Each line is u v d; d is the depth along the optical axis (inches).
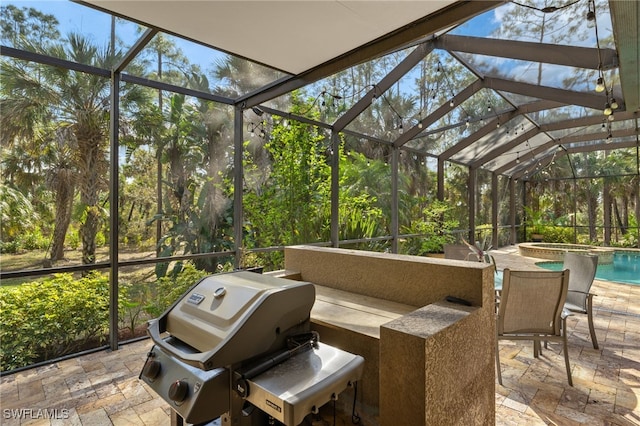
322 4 93.7
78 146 137.9
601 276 305.6
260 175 197.6
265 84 162.1
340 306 80.8
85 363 122.6
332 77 179.6
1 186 122.0
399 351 53.1
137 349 136.2
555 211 496.1
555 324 109.7
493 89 205.8
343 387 49.9
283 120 207.6
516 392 101.3
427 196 327.9
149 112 155.6
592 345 134.7
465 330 60.7
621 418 88.3
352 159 251.4
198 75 157.6
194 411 46.1
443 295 74.3
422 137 282.8
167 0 91.3
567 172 477.1
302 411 43.4
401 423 53.2
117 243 138.3
